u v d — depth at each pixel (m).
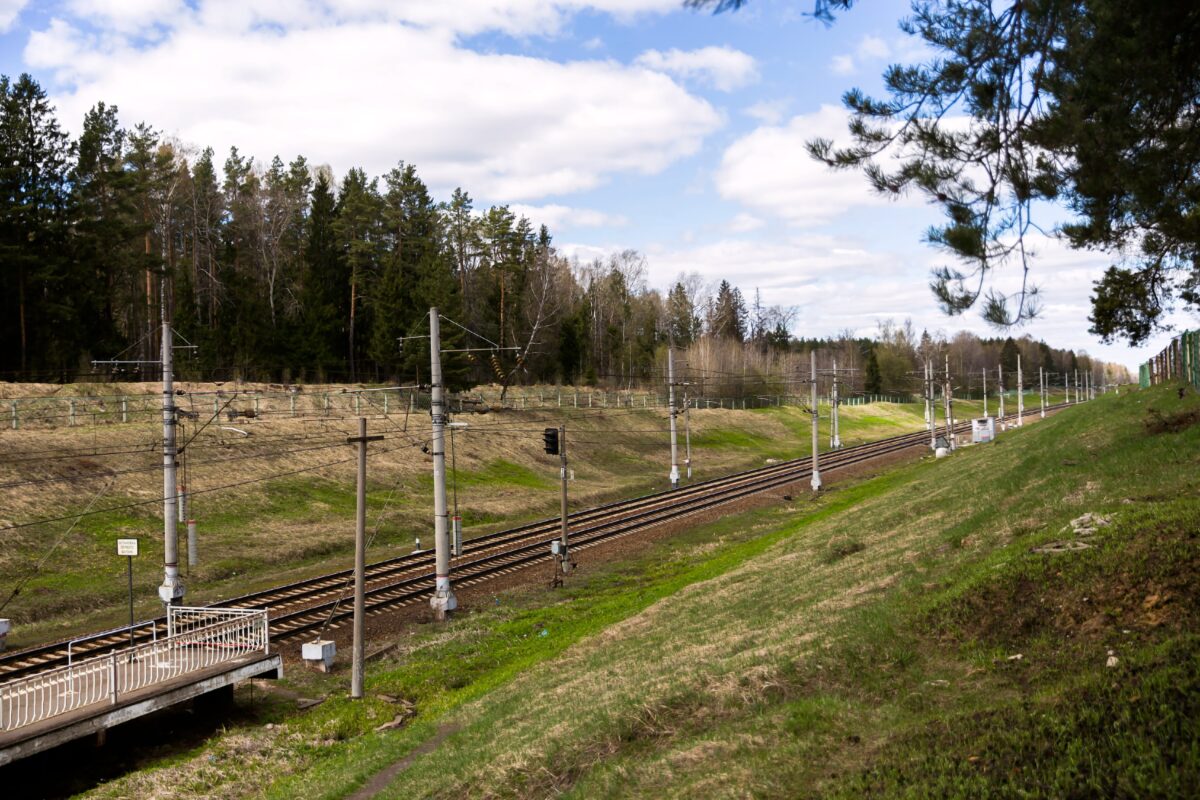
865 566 21.81
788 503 50.22
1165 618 11.90
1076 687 10.48
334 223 82.31
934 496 32.12
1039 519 19.41
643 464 71.62
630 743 13.37
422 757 15.80
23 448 36.88
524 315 94.94
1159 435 25.17
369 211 84.94
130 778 15.74
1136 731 9.02
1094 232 10.87
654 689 14.98
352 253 81.12
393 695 21.05
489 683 21.06
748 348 122.75
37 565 29.62
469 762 14.20
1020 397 85.25
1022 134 9.57
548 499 53.69
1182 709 9.12
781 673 14.26
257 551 35.53
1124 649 11.45
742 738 12.07
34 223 54.06
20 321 53.47
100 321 59.94
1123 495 18.64
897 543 23.92
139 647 19.27
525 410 73.12
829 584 21.02
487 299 91.94
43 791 15.54
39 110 56.16
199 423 47.19
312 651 22.92
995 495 26.00
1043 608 13.60
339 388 65.50
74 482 35.84
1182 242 11.92
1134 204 10.41
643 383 111.81
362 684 20.84
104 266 61.88
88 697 17.09
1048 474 25.98
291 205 87.75
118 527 34.28
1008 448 45.34
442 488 28.02
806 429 103.62
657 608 25.16
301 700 20.84
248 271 84.12
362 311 83.19
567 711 15.61
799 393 120.06
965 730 10.29
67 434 40.06
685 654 17.80
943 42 9.35
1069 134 9.29
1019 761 9.20
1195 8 8.59
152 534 34.88
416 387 28.45
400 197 86.25
